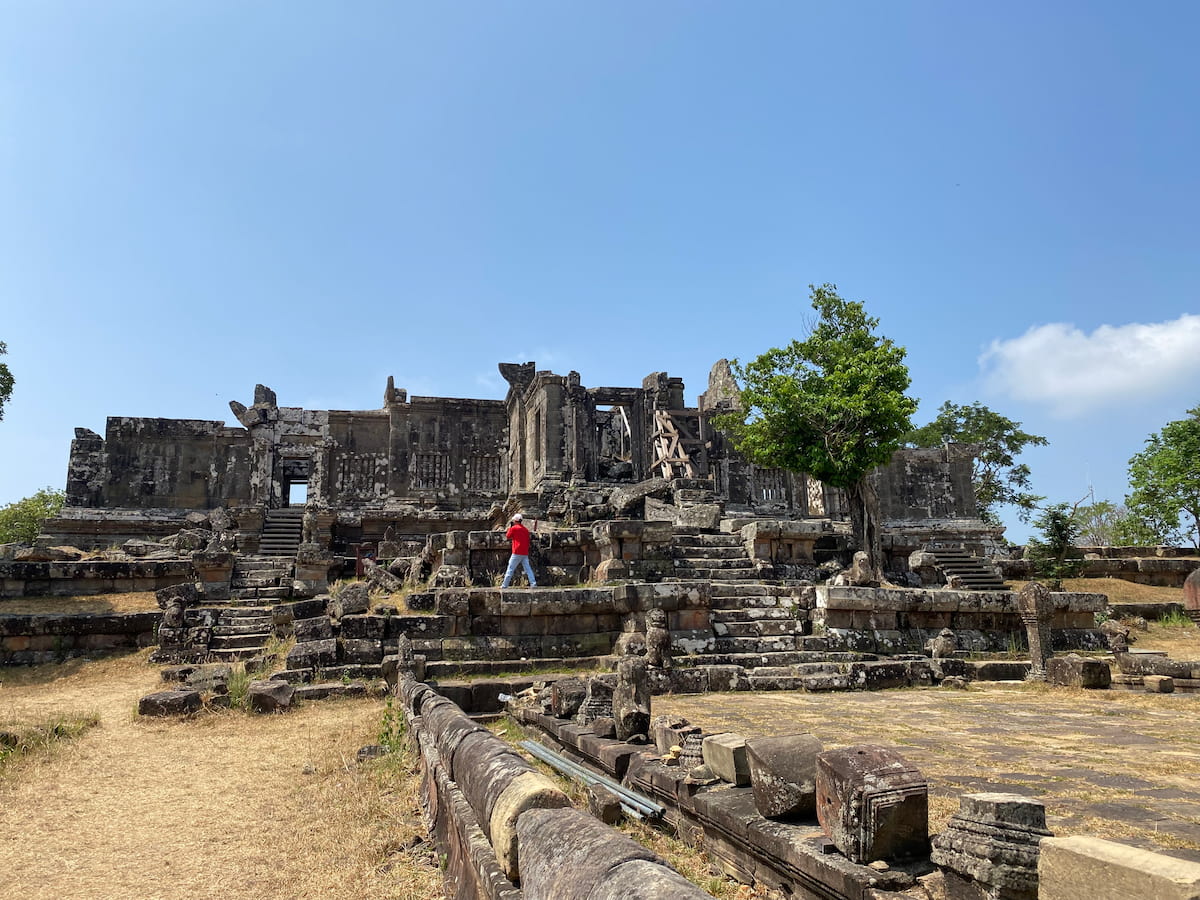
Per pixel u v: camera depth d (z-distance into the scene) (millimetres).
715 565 19391
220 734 10531
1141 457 37344
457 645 14375
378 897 4863
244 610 19297
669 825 5781
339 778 7980
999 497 53438
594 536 18953
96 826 6578
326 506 40656
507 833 3393
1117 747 7215
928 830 4168
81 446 39031
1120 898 2523
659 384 40562
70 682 15508
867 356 26266
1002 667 14328
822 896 3975
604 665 14211
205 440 40438
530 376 42656
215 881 5320
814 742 4879
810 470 26094
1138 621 22719
